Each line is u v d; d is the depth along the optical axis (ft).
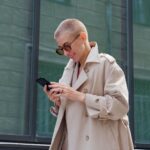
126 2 22.56
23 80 19.24
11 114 18.74
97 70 10.10
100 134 9.75
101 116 9.67
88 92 10.07
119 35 22.16
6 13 19.33
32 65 19.45
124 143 9.98
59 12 20.59
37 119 19.30
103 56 10.28
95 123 9.78
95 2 21.71
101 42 21.65
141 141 21.90
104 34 21.79
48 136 19.43
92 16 21.54
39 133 19.26
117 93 9.72
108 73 10.01
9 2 19.44
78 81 10.14
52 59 20.02
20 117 18.89
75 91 9.84
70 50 10.07
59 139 10.41
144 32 22.77
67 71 10.69
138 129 21.91
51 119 19.61
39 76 19.60
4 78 18.84
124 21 22.39
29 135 18.85
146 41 22.77
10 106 18.76
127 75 22.03
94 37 21.47
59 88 9.87
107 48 21.77
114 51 21.91
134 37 22.48
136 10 22.75
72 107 10.10
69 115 10.12
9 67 19.02
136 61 22.38
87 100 9.73
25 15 19.71
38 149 18.61
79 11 21.20
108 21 21.95
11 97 18.84
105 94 9.91
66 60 20.38
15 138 18.40
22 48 19.44
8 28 19.27
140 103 22.21
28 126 18.98
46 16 20.17
